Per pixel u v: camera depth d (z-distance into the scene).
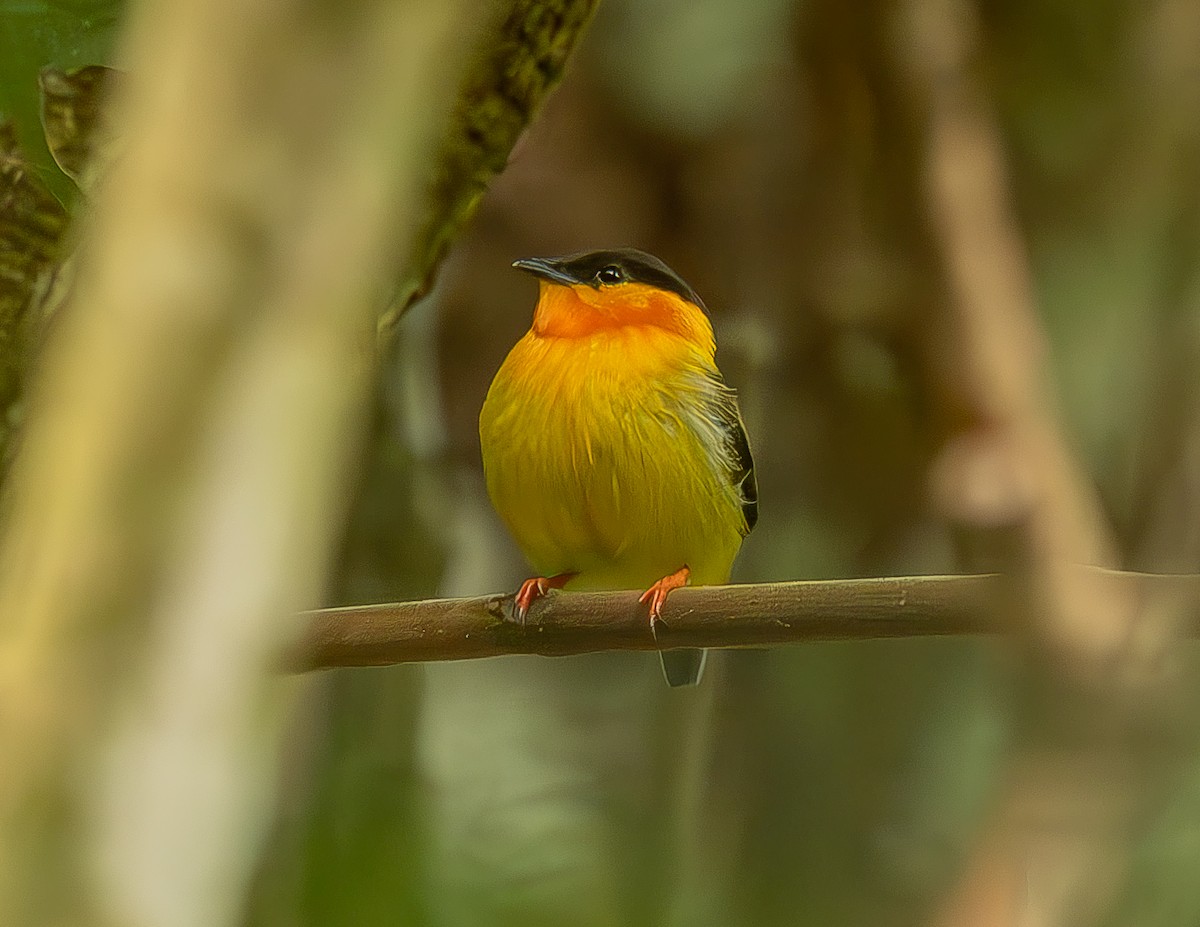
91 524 2.23
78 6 3.79
